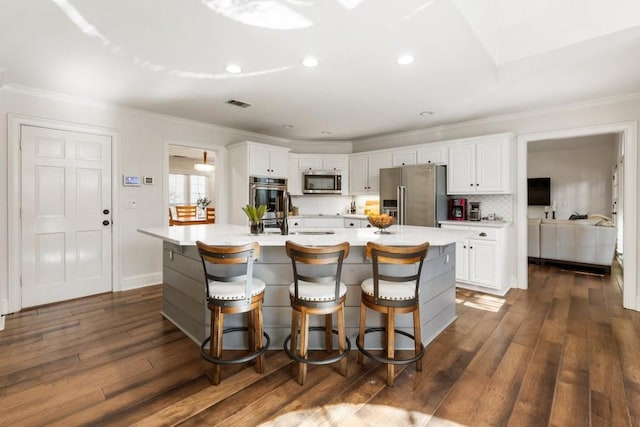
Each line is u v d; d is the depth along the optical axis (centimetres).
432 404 178
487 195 445
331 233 275
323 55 248
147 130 408
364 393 189
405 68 273
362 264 246
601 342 254
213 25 206
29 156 328
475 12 220
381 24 205
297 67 270
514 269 417
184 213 723
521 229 410
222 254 193
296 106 382
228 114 416
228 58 253
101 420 164
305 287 210
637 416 167
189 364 220
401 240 230
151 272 418
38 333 268
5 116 313
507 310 330
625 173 340
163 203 423
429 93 336
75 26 207
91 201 369
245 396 185
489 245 386
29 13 191
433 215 435
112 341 254
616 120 344
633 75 288
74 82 305
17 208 321
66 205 352
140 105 379
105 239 380
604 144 755
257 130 509
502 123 423
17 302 321
